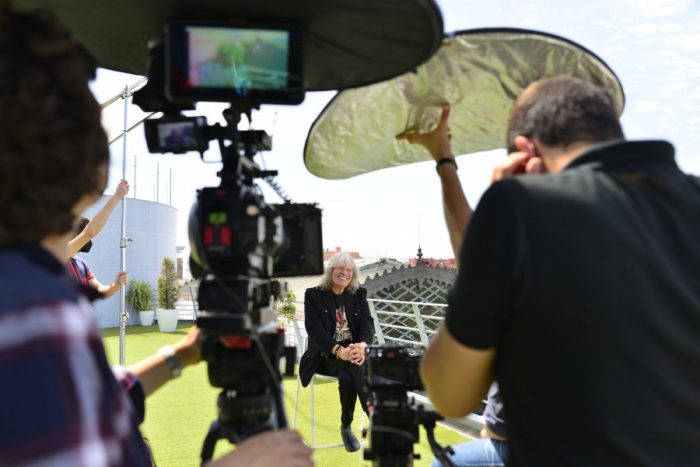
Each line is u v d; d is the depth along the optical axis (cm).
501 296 104
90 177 80
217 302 135
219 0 139
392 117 186
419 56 146
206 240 135
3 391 63
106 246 1914
